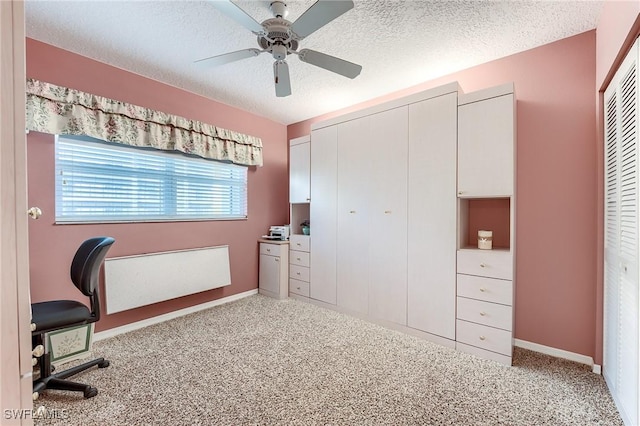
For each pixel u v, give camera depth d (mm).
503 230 2508
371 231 2920
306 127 4207
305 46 2332
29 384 575
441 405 1653
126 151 2707
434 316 2471
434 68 2693
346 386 1834
